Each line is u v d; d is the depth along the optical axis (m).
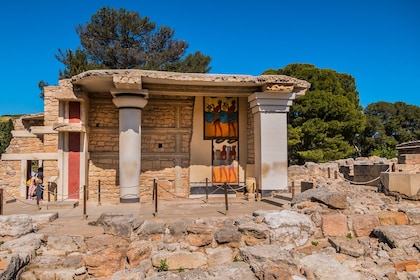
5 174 13.56
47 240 6.64
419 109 35.12
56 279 6.00
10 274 5.52
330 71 26.05
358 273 6.62
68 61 23.05
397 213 8.06
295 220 7.43
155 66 24.86
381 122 34.25
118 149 13.55
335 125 24.19
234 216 8.20
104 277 6.13
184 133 14.13
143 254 6.66
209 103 14.34
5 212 9.60
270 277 5.45
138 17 26.53
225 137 14.35
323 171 14.58
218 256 6.93
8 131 29.05
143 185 13.71
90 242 6.57
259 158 12.83
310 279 5.98
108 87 12.50
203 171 14.11
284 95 12.80
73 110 12.53
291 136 24.02
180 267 6.70
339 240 7.47
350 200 8.84
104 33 25.42
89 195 13.21
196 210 9.68
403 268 6.89
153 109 14.00
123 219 7.08
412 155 12.73
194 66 26.20
